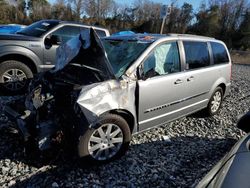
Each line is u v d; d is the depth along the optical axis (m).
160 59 4.68
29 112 3.95
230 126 6.11
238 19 50.94
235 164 2.46
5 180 3.58
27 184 3.54
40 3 47.53
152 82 4.39
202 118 6.39
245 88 10.96
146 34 5.26
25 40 6.95
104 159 4.00
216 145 5.06
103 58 3.90
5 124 5.06
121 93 3.96
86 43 3.87
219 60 6.32
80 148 3.74
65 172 3.81
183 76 5.04
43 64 7.25
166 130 5.50
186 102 5.28
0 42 6.70
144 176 3.89
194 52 5.50
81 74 4.13
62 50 4.51
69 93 3.78
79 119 3.61
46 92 3.97
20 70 6.95
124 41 4.84
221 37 51.31
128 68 4.14
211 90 6.03
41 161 4.00
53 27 7.49
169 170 4.09
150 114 4.51
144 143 4.85
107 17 51.00
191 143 5.04
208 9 54.28
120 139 4.09
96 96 3.69
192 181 3.86
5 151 4.21
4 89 6.83
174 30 52.19
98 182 3.67
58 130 3.67
